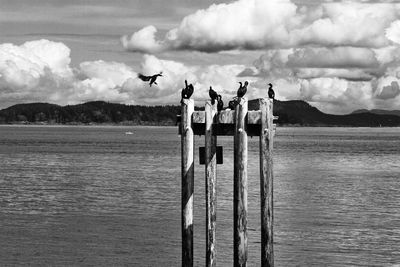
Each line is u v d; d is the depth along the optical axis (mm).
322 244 37438
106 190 63312
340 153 142125
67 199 56125
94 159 114875
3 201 54562
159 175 81188
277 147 176250
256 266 32375
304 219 45906
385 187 68375
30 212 48469
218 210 48875
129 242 37719
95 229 41469
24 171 86938
